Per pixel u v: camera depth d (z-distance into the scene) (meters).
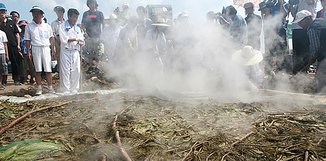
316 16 4.34
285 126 1.96
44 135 1.83
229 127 1.95
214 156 1.45
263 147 1.56
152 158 1.42
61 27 3.67
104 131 1.88
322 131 1.84
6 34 5.02
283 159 1.40
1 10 4.89
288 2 5.20
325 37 3.28
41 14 3.67
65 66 3.74
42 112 2.52
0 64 4.65
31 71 5.34
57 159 1.42
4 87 4.64
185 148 1.56
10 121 2.21
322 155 1.42
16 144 1.66
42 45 3.66
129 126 1.98
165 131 1.88
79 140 1.72
